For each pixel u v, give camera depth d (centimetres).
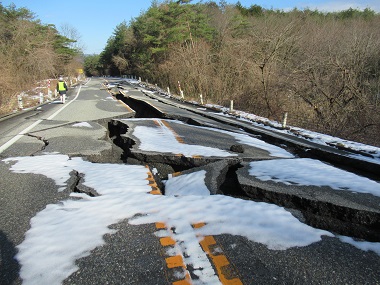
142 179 466
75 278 238
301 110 1634
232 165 609
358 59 1706
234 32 3375
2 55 2678
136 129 892
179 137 823
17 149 650
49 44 3944
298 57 2125
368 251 280
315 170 539
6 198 389
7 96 1789
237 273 242
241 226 315
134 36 5288
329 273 245
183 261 257
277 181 472
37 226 317
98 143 713
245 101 2003
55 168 515
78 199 385
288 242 288
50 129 885
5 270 248
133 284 231
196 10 4019
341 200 393
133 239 290
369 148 865
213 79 2595
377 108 1319
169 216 335
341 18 4662
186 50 2983
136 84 4228
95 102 1745
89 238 292
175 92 3105
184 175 552
